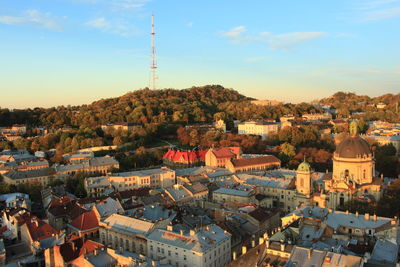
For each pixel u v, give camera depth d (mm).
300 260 119312
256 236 184500
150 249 161375
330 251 126938
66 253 145500
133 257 139375
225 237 159875
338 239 149625
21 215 188625
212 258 150500
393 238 147250
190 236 154875
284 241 140000
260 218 193875
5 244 177875
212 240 153750
